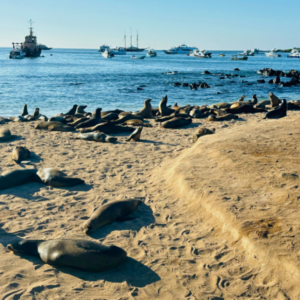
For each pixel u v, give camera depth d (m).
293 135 8.97
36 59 118.69
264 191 5.91
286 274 4.03
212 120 16.25
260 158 7.36
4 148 10.95
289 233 4.61
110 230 5.59
